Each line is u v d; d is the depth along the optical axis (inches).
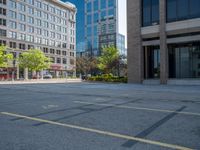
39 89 853.8
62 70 3661.4
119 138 206.2
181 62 1073.5
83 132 226.4
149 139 203.2
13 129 238.5
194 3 1002.7
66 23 3806.6
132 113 329.4
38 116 307.3
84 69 2920.8
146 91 730.2
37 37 3270.2
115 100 492.7
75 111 346.0
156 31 1095.0
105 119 287.1
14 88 917.8
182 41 1022.4
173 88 824.3
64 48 3740.2
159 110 356.5
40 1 3319.4
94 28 3602.4
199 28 976.3
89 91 745.0
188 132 226.5
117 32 3383.4
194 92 667.4
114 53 1909.4
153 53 1149.7
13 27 2935.5
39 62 2684.5
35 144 189.8
